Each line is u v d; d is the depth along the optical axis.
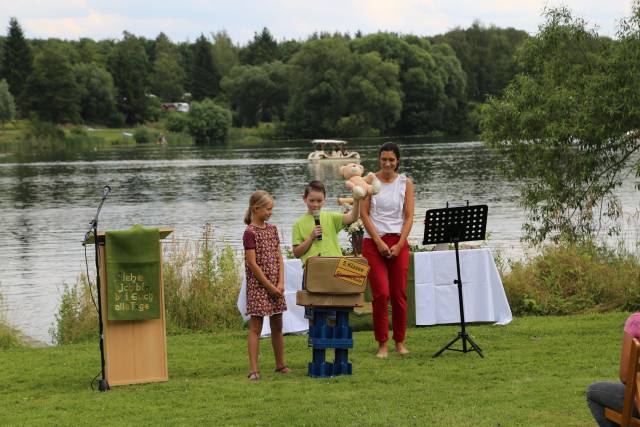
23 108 118.31
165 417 6.87
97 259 8.01
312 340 8.12
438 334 10.10
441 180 45.91
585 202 19.47
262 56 149.88
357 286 8.00
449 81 114.06
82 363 9.34
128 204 38.47
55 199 41.31
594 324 10.47
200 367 8.85
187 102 155.88
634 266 13.28
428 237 8.77
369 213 8.80
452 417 6.53
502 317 10.62
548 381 7.64
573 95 19.06
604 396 5.51
